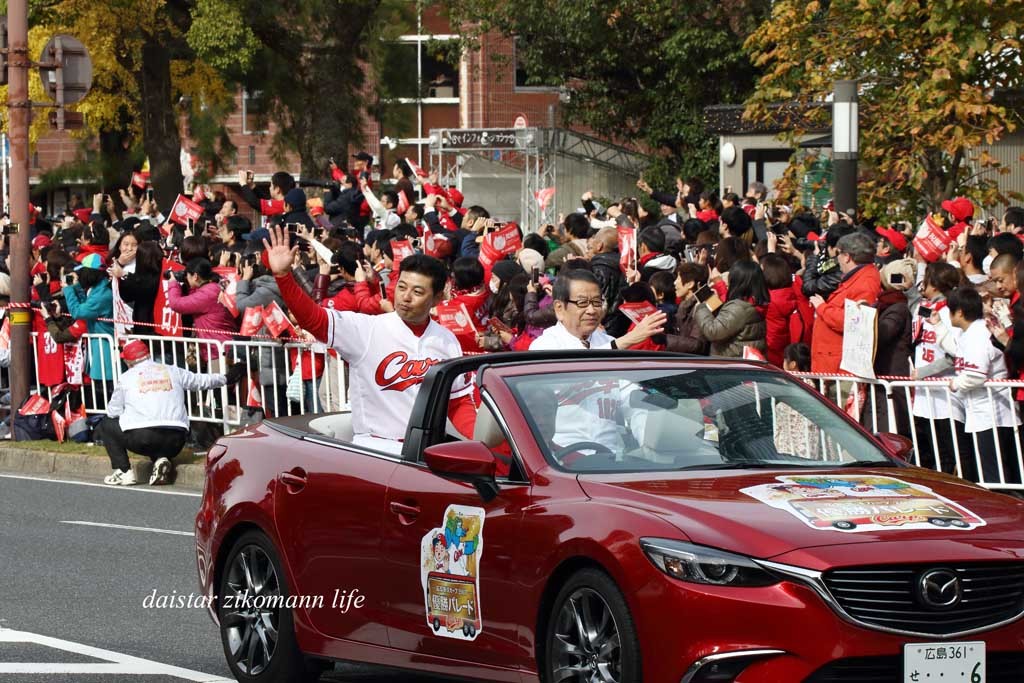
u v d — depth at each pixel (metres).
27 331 28.61
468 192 57.22
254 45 49.81
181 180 55.84
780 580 8.88
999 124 31.06
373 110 55.62
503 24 64.31
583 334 13.91
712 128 50.75
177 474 24.64
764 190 34.06
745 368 11.62
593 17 62.56
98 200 36.97
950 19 29.59
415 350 12.76
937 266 19.39
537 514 9.98
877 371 19.66
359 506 11.45
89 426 27.47
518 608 10.03
